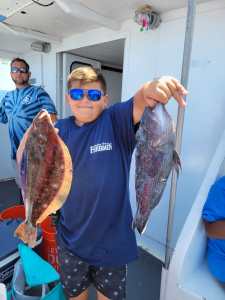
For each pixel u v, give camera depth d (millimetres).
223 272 1557
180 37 2285
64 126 1366
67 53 3551
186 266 1575
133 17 2568
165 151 872
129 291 2107
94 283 1474
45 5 2395
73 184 1266
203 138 2234
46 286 1700
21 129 2773
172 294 1553
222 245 1596
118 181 1241
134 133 1146
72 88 1241
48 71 3797
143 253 2617
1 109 3100
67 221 1373
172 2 2152
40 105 2699
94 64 3918
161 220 2549
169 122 876
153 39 2490
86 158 1233
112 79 4383
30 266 1674
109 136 1218
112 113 1243
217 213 1547
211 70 2146
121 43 3004
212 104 2164
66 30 3131
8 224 2303
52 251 2076
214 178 1757
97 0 2225
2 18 2699
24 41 3619
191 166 2322
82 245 1349
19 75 2812
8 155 4660
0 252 1982
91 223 1289
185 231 1616
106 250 1324
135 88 2701
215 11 2076
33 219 986
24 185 1039
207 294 1471
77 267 1412
